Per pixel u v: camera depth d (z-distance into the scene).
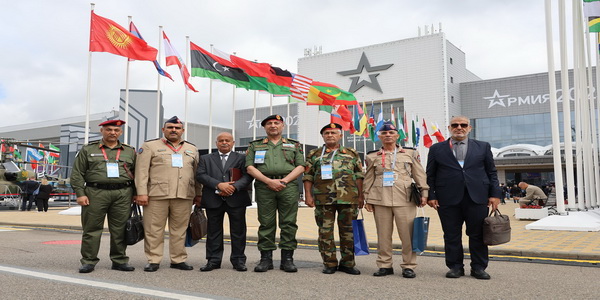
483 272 5.51
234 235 6.09
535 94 51.81
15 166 26.22
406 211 5.70
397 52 57.38
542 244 8.34
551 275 5.76
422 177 5.79
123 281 5.12
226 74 17.55
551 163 45.06
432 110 54.34
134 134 35.31
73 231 12.24
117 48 13.97
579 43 15.80
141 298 4.27
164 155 6.05
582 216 11.49
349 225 5.91
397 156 5.88
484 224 5.39
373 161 5.95
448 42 55.78
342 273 5.86
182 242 6.14
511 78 53.50
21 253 7.66
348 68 60.66
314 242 9.43
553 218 11.22
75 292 4.49
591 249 7.61
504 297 4.46
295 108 64.06
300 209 24.16
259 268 5.86
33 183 21.86
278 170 5.96
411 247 5.63
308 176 6.13
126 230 5.88
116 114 46.91
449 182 5.64
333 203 5.80
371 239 9.55
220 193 5.95
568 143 11.97
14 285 4.81
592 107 17.94
